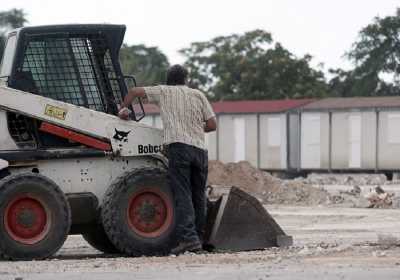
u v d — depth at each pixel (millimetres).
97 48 26562
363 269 20266
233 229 26562
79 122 25828
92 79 26531
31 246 24594
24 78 25766
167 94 25984
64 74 26203
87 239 27641
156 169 25953
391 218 41469
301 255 23578
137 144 26203
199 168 26109
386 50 145500
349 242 28469
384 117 88375
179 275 19750
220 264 22047
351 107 89812
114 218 25438
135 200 25719
